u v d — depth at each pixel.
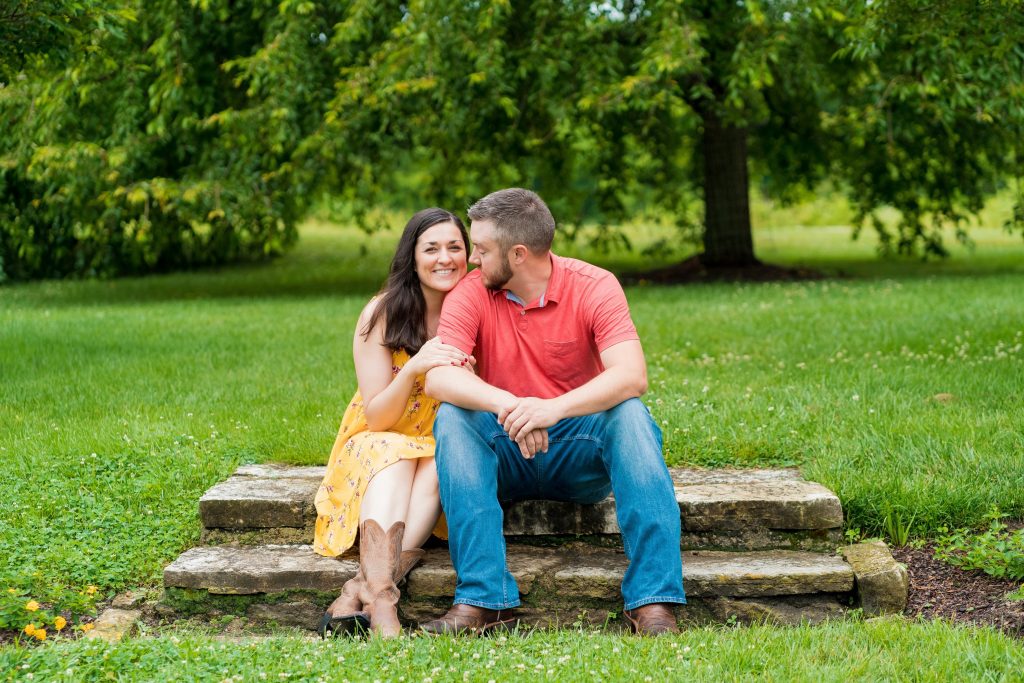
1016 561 3.33
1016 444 4.23
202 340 7.94
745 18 10.77
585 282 3.46
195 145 12.28
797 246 20.72
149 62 11.61
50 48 6.13
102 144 11.74
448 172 13.54
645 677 2.59
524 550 3.64
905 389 5.25
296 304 10.95
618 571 3.40
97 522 3.84
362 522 3.33
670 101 11.52
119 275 16.84
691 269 14.16
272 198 11.54
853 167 15.14
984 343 6.64
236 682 2.62
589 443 3.41
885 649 2.82
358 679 2.63
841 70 12.89
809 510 3.61
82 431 4.86
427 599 3.42
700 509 3.63
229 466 4.35
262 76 11.27
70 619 3.34
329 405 5.33
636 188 16.44
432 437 3.69
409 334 3.61
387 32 11.38
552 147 13.41
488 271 3.40
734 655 2.75
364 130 11.83
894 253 16.17
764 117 14.26
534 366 3.50
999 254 17.03
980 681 2.59
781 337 7.31
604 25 11.12
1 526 3.77
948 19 5.96
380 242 22.14
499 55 10.55
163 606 3.43
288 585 3.41
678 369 6.15
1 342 7.80
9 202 14.05
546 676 2.63
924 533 3.70
